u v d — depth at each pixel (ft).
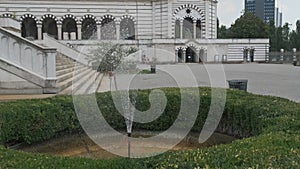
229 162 13.55
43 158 15.02
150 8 226.38
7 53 46.26
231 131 30.89
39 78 46.26
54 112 29.12
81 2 222.28
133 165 14.28
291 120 21.57
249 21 275.80
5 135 25.72
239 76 106.73
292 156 13.96
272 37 327.47
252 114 26.78
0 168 13.67
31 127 27.63
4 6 212.23
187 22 207.51
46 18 224.74
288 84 82.99
